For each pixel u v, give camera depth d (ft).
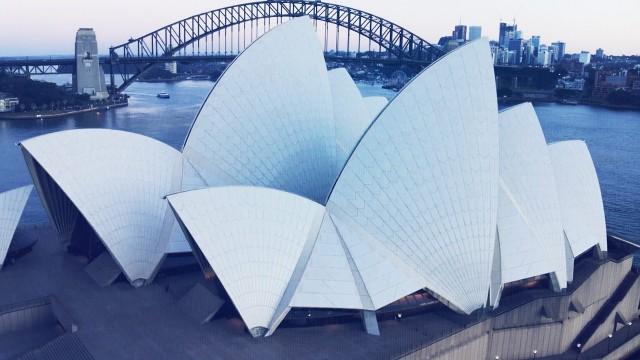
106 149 173.88
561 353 168.35
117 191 171.22
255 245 148.46
